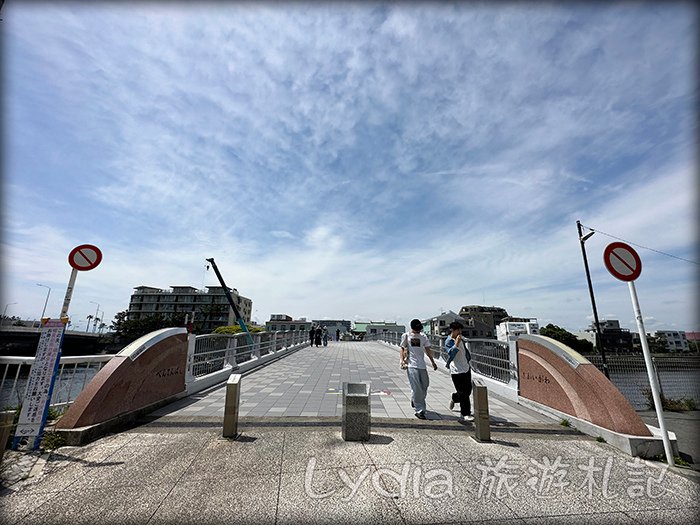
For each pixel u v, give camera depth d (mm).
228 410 4855
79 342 59375
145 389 6062
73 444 4418
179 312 75688
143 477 3621
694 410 8375
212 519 2893
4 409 4672
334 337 82438
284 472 3756
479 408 4895
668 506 3264
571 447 4680
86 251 5012
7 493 3275
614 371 9898
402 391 8758
